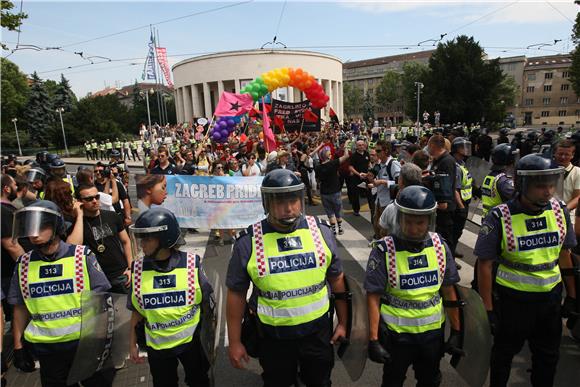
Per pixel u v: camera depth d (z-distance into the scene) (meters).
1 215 3.58
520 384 3.21
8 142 45.47
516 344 2.80
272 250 2.24
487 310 2.75
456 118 50.34
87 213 3.68
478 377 2.54
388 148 5.98
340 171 9.13
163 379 2.66
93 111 44.22
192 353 2.64
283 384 2.38
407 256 2.44
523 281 2.67
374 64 109.25
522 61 81.44
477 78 48.81
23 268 2.67
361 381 3.38
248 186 7.17
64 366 2.75
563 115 79.81
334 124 24.33
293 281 2.24
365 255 6.50
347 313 2.52
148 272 2.56
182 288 2.56
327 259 2.34
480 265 2.78
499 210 2.71
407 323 2.46
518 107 82.56
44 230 2.54
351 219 8.98
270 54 52.78
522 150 12.27
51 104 49.09
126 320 2.94
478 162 7.13
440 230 4.79
